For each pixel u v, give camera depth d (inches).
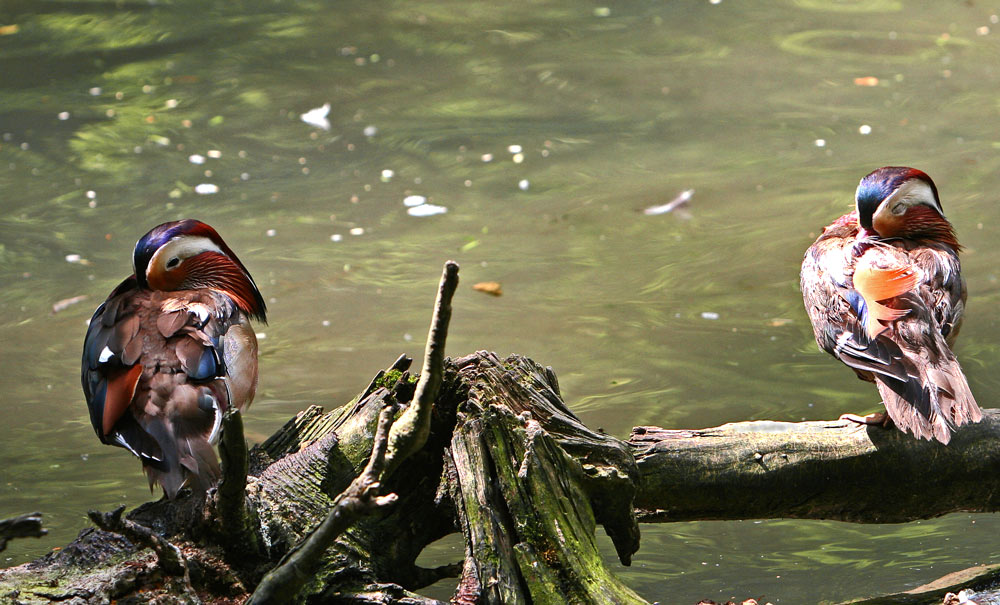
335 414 267.3
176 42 866.8
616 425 406.9
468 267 549.0
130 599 212.5
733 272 535.8
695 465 272.5
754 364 454.6
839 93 757.9
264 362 462.9
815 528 352.2
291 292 522.9
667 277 534.0
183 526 233.8
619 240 573.0
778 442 276.4
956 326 304.7
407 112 744.3
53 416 433.7
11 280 540.1
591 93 770.8
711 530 353.7
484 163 668.7
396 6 948.6
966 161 643.5
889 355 282.2
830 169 644.1
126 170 661.3
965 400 267.9
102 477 389.4
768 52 834.2
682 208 605.6
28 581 217.0
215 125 726.5
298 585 199.8
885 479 276.7
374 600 226.1
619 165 663.1
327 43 866.8
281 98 767.1
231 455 207.6
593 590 230.8
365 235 583.8
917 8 922.1
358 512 192.9
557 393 271.0
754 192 619.8
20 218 602.5
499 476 242.1
